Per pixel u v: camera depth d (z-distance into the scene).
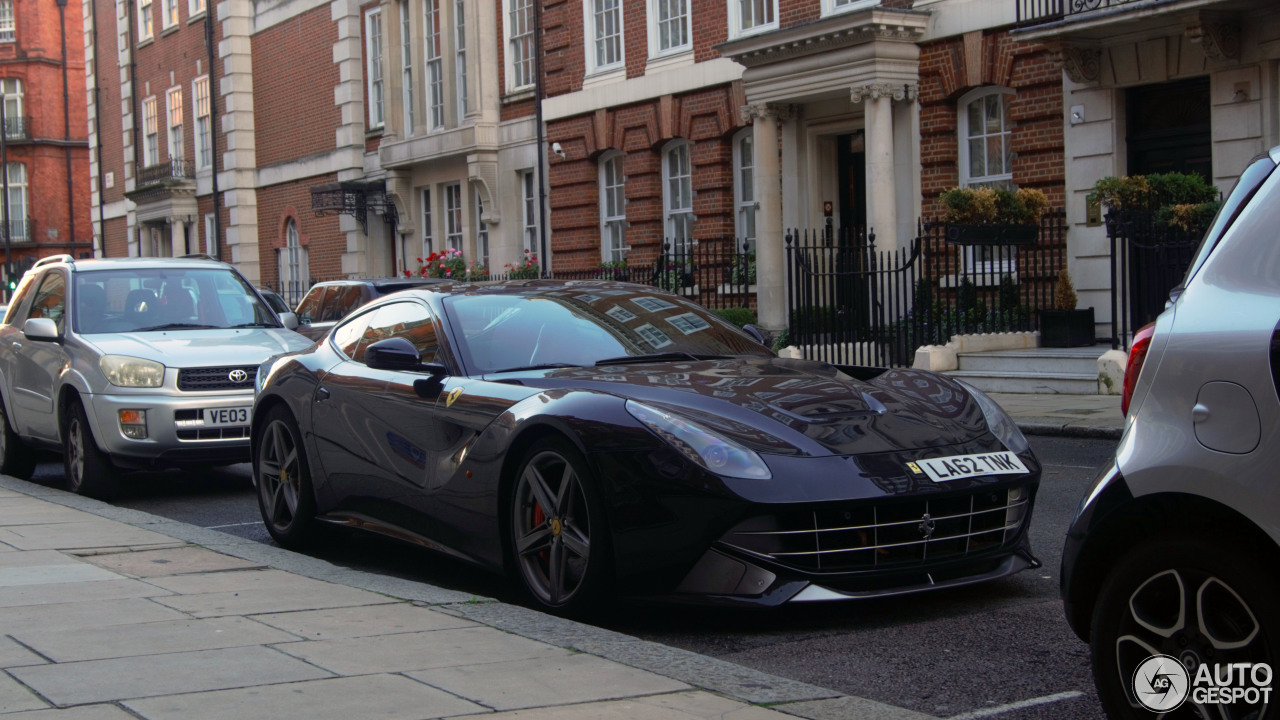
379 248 30.67
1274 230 3.15
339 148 31.19
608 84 22.59
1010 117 16.33
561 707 3.53
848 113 18.30
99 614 4.72
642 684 3.77
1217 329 3.09
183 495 9.32
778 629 4.77
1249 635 2.95
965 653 4.39
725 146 20.53
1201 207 12.46
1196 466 3.04
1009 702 3.85
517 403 5.19
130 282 9.92
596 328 6.01
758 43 17.94
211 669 3.90
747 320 18.73
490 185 25.77
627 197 22.53
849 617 4.91
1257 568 2.94
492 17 25.52
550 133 24.23
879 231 16.84
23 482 9.77
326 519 6.52
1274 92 13.26
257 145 35.81
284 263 34.91
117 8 43.22
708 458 4.50
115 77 44.09
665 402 4.88
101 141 45.66
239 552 6.18
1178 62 14.05
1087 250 15.14
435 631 4.45
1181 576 3.07
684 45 21.08
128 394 8.66
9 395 10.18
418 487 5.69
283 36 33.84
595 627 4.53
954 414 5.10
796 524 4.45
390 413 5.93
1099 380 12.80
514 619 4.64
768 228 18.75
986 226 14.54
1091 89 15.00
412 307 6.37
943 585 4.65
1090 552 3.30
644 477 4.56
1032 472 4.91
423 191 28.70
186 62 38.59
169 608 4.83
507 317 6.04
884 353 15.75
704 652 4.50
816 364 5.88
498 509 5.18
